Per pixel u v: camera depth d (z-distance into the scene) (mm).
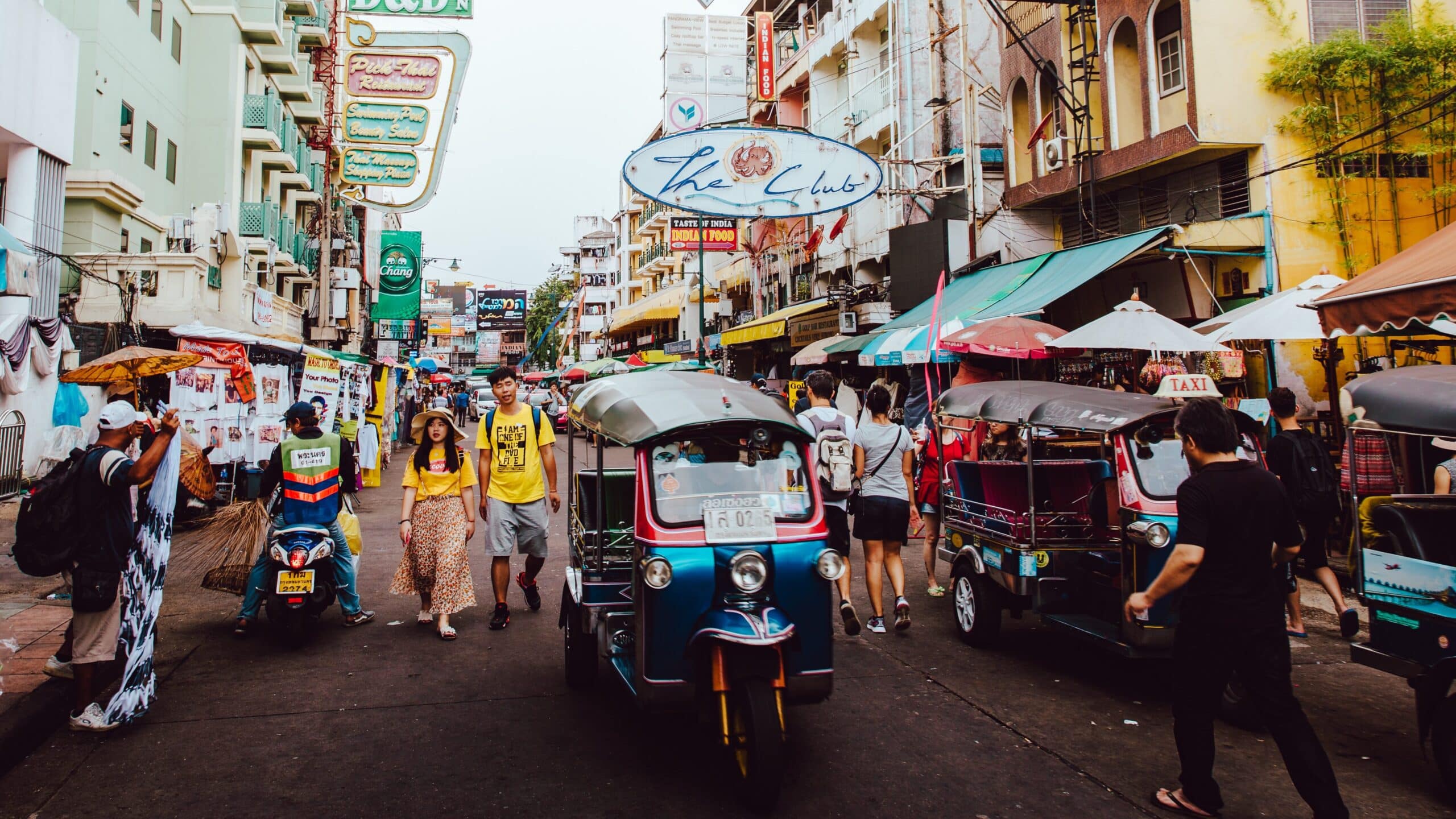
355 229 37031
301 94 26484
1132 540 4906
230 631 6480
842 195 16547
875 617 6621
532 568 6953
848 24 23828
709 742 4457
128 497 4555
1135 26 13461
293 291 28438
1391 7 12188
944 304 16375
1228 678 3668
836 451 6371
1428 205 11984
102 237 16703
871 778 4020
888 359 13734
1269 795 3850
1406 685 5363
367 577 8586
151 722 4652
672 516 4074
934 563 8133
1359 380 4484
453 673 5547
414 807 3684
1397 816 3678
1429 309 6266
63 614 6445
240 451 11758
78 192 16078
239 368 11602
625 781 3965
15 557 4332
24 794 3775
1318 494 6043
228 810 3639
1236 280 12375
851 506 6559
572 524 5574
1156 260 13430
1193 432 3666
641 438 4031
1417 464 7395
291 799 3748
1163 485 5000
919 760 4227
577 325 71625
